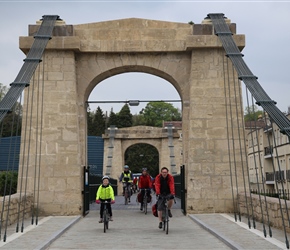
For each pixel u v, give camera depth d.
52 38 18.25
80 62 18.91
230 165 17.12
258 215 14.70
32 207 16.80
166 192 13.47
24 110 18.27
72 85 18.36
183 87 18.89
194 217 16.41
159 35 18.86
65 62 18.47
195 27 18.67
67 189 17.88
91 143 44.09
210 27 18.67
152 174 76.12
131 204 25.67
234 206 17.72
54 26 18.53
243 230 12.56
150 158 76.12
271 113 11.36
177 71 18.89
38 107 18.27
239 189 18.00
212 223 14.47
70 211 17.72
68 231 13.62
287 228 11.71
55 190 17.86
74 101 18.31
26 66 14.81
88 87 19.00
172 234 12.79
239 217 15.04
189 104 18.75
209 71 18.50
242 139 18.20
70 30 18.55
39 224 14.62
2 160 32.22
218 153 18.14
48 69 18.44
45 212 17.72
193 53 18.58
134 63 18.83
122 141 44.75
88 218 17.58
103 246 10.73
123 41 18.64
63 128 18.19
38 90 18.19
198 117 18.30
